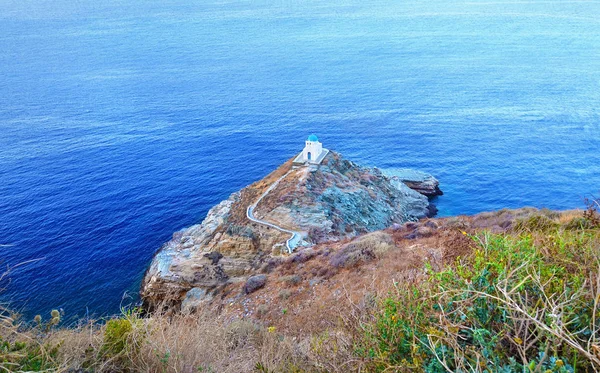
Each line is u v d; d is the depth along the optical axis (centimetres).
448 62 15775
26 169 7669
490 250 528
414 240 2944
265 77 14850
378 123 10169
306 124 10262
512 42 18438
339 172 6419
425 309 467
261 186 5975
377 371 435
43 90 13375
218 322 978
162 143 9156
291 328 1482
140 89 13562
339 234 4872
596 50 16025
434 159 8188
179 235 5350
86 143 9094
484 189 7062
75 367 600
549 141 8675
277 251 4297
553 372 332
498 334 370
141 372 628
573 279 435
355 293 1956
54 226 5719
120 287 4528
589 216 938
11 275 4616
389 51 18225
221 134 9700
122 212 6181
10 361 539
